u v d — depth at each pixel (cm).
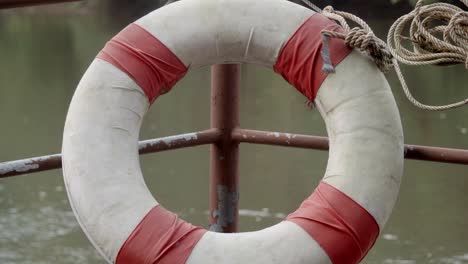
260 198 1153
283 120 1410
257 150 1355
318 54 307
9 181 1367
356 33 301
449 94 1353
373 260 981
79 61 2084
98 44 2245
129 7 2295
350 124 299
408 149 332
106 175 292
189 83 1698
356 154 296
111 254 289
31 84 1880
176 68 312
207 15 314
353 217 291
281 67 315
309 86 309
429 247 999
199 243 288
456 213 1090
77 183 292
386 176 296
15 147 1459
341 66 304
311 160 1299
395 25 330
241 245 288
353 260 293
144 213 290
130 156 298
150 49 309
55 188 1332
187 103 1573
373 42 300
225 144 383
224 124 382
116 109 300
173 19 314
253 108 1488
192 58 314
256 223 1077
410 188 1178
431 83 1406
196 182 1261
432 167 1248
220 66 380
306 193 1162
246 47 314
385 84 304
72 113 301
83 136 296
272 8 315
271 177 1219
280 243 288
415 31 326
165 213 293
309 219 293
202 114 1511
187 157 1388
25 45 2309
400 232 1054
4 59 2147
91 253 1089
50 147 1465
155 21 314
